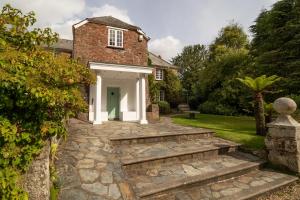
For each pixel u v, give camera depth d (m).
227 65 21.86
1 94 2.95
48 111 3.49
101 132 7.93
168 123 12.00
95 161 4.79
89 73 4.89
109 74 12.70
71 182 3.91
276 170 6.04
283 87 12.84
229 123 12.38
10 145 3.00
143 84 12.07
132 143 7.04
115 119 14.23
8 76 2.75
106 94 14.42
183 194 4.37
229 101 20.70
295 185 5.26
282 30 13.66
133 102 15.20
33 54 3.54
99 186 3.94
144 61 15.38
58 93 3.20
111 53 14.16
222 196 4.36
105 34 14.12
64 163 4.48
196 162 6.00
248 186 4.89
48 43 4.14
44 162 3.36
